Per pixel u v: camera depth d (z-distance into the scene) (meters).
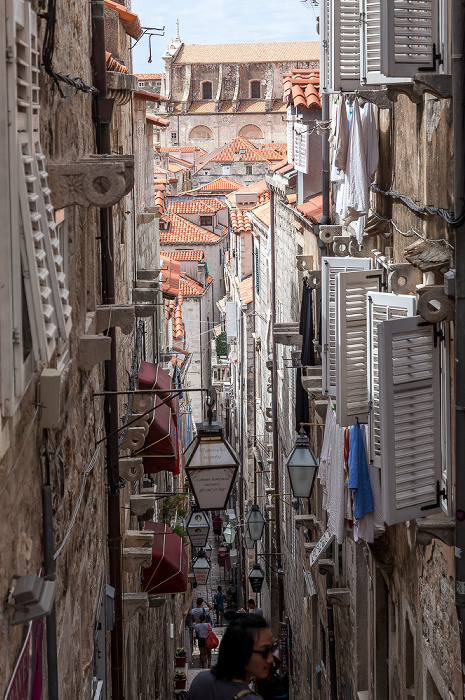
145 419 12.67
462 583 6.93
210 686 4.38
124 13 15.48
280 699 19.38
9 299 3.67
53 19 5.63
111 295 10.21
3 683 3.84
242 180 95.81
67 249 7.18
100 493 10.15
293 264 22.00
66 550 6.57
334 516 10.62
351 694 13.55
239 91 114.94
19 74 4.11
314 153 19.73
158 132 106.06
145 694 16.41
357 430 9.76
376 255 11.17
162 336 29.16
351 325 10.16
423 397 7.80
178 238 68.31
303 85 20.34
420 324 7.76
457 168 6.71
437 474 7.93
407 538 9.42
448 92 7.06
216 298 68.56
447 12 7.64
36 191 4.24
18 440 4.38
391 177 10.14
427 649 8.45
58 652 5.98
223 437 10.20
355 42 10.66
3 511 3.95
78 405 7.61
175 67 114.50
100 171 6.02
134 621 14.12
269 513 30.41
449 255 7.30
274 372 26.28
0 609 3.82
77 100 8.00
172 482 31.09
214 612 39.28
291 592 23.50
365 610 12.89
